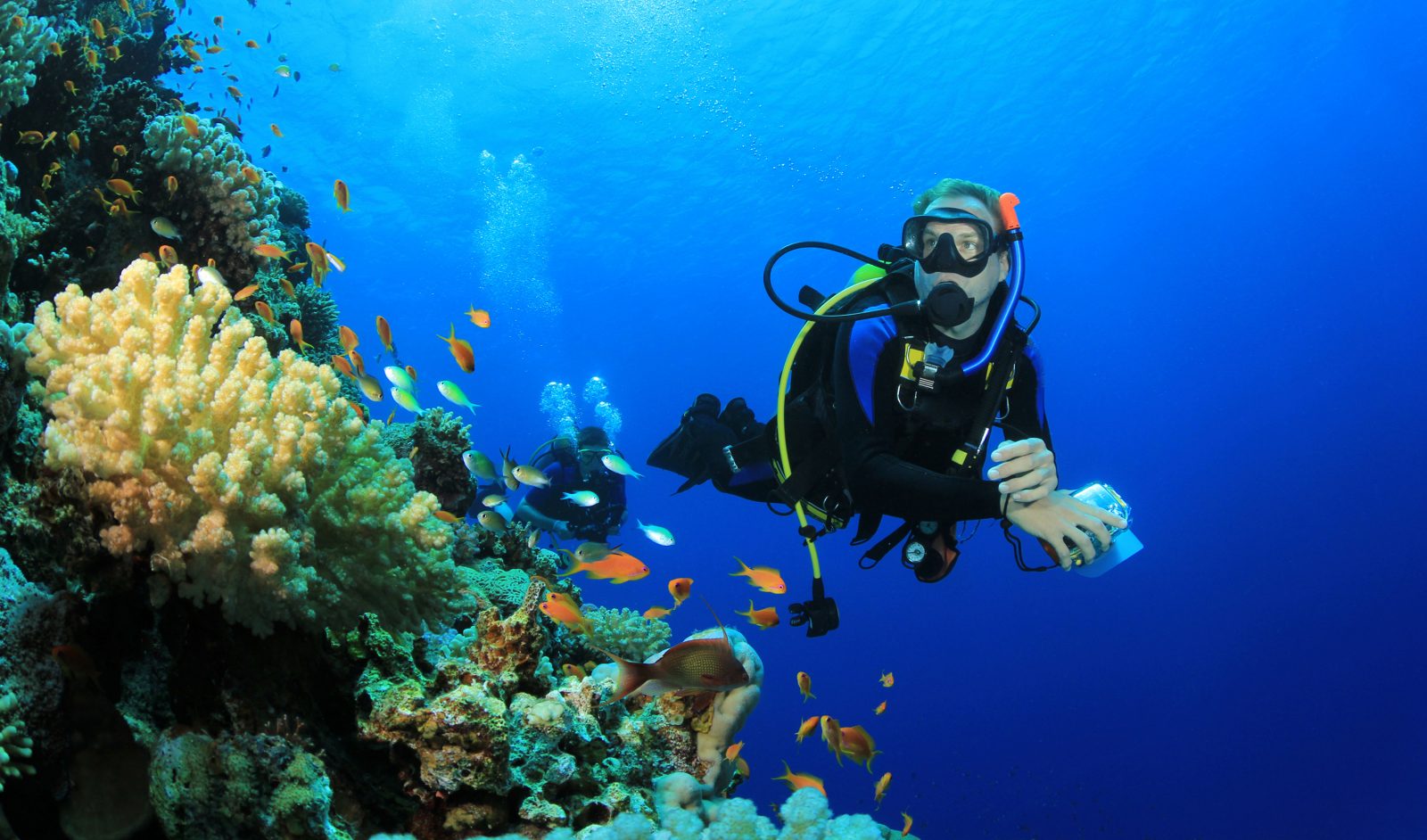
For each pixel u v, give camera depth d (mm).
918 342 2955
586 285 52000
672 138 36594
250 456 2150
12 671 2023
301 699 2391
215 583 2096
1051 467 2488
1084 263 62344
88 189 4289
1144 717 43438
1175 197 53031
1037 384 3318
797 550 74312
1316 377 67688
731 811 2459
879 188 42438
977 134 38812
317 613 2289
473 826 2434
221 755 2055
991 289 2971
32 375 2547
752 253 49750
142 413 2162
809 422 3434
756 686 3492
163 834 2148
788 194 41938
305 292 5703
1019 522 2566
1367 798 35094
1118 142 42469
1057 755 40781
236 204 4383
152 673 2266
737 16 30047
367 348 57250
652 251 47688
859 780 39562
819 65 32781
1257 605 48406
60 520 2381
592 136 35844
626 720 3314
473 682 2771
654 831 2430
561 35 30109
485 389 70125
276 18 25891
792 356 3557
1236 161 49781
